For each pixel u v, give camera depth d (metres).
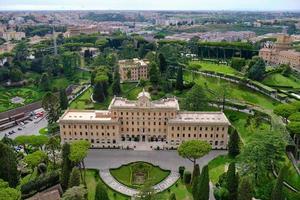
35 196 126.50
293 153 158.38
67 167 134.88
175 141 179.00
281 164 145.12
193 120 177.88
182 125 175.50
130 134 185.12
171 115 179.50
